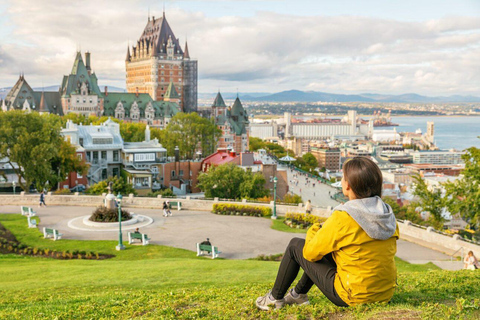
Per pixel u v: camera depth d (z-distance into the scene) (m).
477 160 44.69
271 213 48.50
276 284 7.37
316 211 46.69
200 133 151.50
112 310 9.05
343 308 7.01
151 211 50.91
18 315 9.41
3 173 79.44
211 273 19.92
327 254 6.70
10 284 17.86
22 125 73.19
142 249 35.12
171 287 16.30
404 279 11.05
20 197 54.22
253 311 7.75
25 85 192.00
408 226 39.94
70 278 19.06
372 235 5.77
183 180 103.06
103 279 18.59
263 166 90.75
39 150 70.44
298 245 6.88
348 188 6.20
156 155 98.88
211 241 37.69
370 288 6.11
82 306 9.66
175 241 37.69
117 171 96.94
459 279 10.41
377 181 6.02
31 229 41.12
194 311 8.25
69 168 82.81
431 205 49.50
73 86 197.00
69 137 88.12
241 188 70.44
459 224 97.75
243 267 22.22
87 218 45.19
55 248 35.19
